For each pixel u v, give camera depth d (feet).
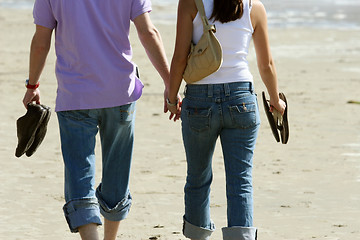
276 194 66.18
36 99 44.39
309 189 68.08
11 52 182.70
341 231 55.62
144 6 42.52
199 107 40.78
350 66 164.14
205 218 44.19
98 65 41.73
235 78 40.57
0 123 97.14
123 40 42.39
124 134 43.86
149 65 162.81
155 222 57.47
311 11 313.12
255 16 41.09
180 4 40.86
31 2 371.56
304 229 56.03
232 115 40.50
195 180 43.24
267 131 96.17
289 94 127.13
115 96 42.32
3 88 127.54
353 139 91.35
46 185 68.13
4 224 56.34
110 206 45.01
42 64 42.60
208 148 42.06
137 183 69.51
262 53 41.96
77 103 41.86
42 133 44.24
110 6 41.63
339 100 121.29
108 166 44.52
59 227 56.13
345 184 69.97
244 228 40.47
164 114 107.45
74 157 41.98
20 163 76.33
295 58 177.06
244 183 41.29
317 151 84.38
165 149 84.84
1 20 268.21
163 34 226.38
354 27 250.16
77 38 41.39
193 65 40.42
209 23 40.37
